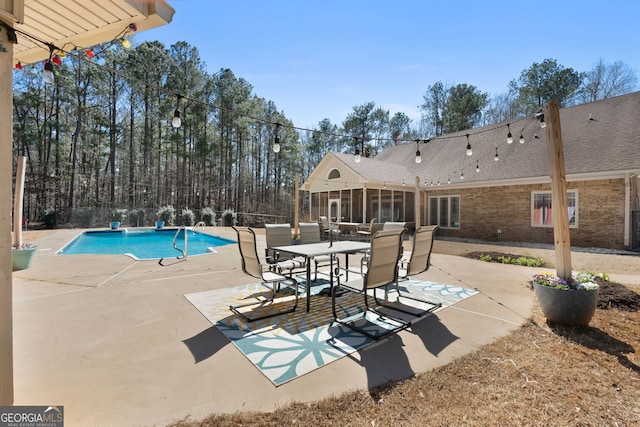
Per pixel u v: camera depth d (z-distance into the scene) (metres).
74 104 22.05
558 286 3.54
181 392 2.27
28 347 2.98
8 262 1.86
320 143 34.31
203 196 27.06
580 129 12.38
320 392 2.28
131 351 2.92
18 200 7.00
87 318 3.78
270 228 5.94
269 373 2.54
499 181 12.75
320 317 3.90
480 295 4.83
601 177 10.18
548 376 2.47
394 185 15.25
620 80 23.73
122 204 24.98
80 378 2.45
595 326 3.49
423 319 3.79
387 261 3.80
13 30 1.92
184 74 24.02
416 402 2.15
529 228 12.16
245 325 3.60
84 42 3.24
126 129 24.92
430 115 30.31
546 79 23.73
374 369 2.60
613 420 1.96
